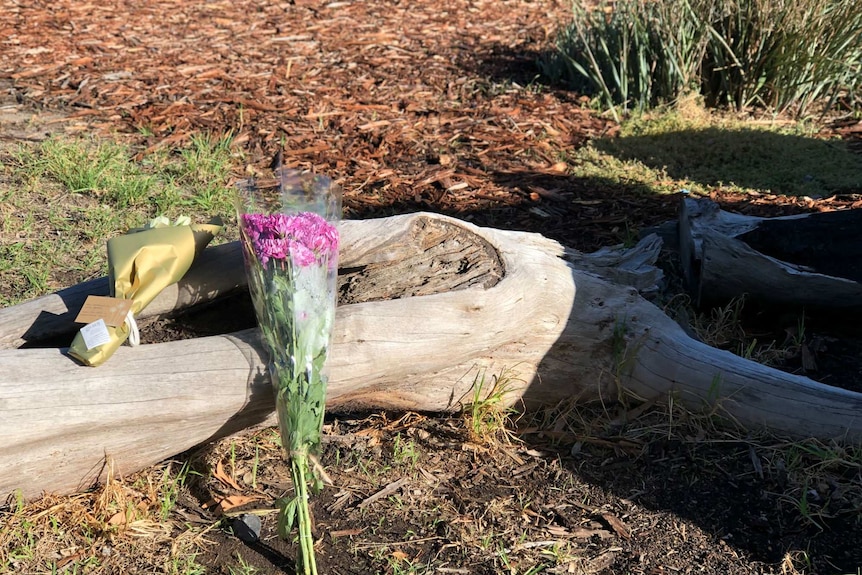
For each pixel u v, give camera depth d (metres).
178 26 6.46
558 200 4.27
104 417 2.71
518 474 2.96
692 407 3.12
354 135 4.91
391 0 7.42
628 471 2.97
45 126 4.74
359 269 3.13
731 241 3.36
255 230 2.74
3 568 2.64
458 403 3.10
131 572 2.66
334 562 2.71
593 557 2.75
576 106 5.47
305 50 6.16
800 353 3.36
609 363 3.13
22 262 3.66
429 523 2.82
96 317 2.75
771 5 5.19
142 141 4.65
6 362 2.70
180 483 2.88
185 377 2.76
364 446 3.02
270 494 2.87
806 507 2.84
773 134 4.93
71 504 2.78
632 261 3.42
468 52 6.35
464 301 2.97
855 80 5.45
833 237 3.47
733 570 2.72
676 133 4.96
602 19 5.78
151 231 2.89
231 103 5.20
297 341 2.71
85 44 5.95
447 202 4.24
